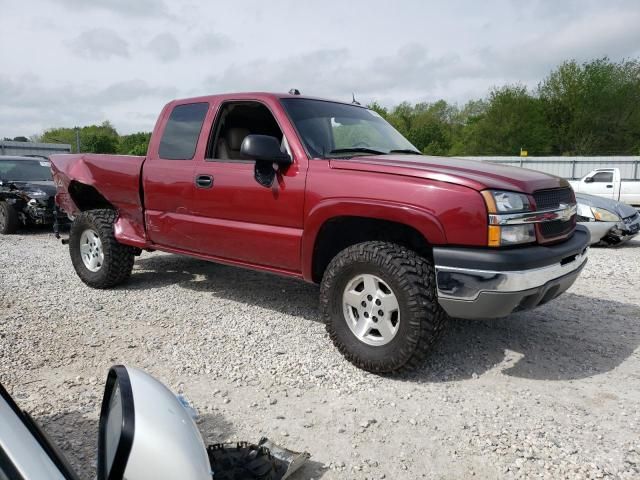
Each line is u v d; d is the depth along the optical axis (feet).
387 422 10.05
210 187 14.84
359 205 11.71
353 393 11.18
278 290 19.10
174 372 12.17
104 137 272.92
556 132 175.22
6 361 12.71
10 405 4.12
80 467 8.55
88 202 20.66
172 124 16.56
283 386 11.50
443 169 11.51
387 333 11.64
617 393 11.30
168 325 15.29
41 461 3.68
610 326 15.57
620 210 31.58
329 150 13.55
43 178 38.75
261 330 14.89
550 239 11.68
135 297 18.12
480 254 10.56
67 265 23.93
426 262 11.30
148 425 4.61
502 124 177.99
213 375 12.02
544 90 178.91
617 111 167.02
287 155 13.14
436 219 10.84
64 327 15.10
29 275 21.61
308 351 13.38
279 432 9.70
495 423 10.02
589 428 9.86
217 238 14.92
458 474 8.50
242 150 12.51
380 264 11.33
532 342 14.16
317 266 13.21
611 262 26.04
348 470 8.60
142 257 24.91
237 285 19.76
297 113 14.03
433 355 13.12
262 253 13.94
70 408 10.50
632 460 8.83
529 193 11.20
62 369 12.34
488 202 10.61
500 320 15.93
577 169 99.25
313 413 10.37
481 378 11.95
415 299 11.03
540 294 11.17
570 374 12.23
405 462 8.81
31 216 34.53
